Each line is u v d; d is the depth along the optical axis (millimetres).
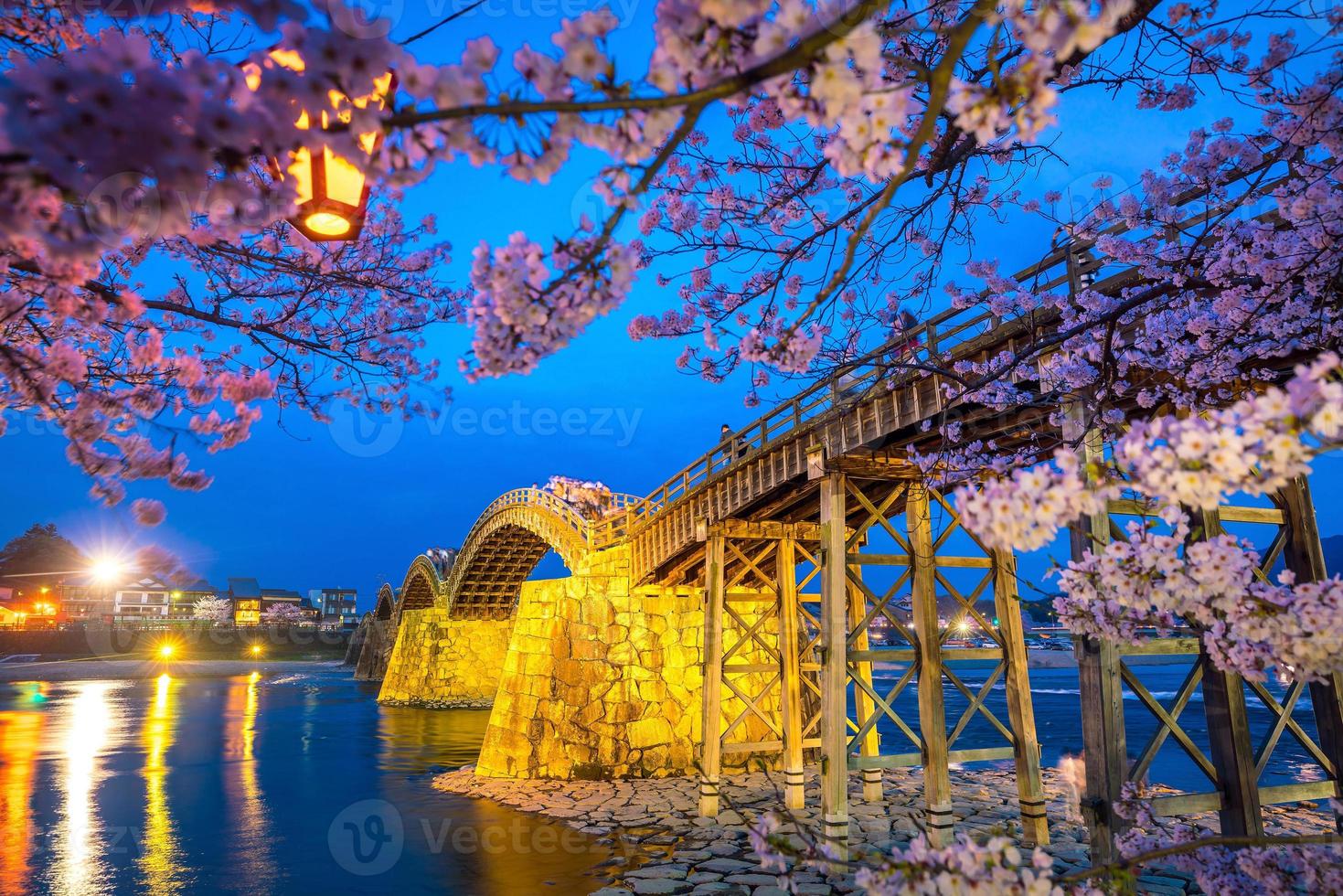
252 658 99062
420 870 16250
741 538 21266
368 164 2473
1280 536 10977
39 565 103938
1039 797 15070
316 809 21922
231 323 5320
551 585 27703
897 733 37344
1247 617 4062
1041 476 2973
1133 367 9125
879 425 14828
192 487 5578
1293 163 5715
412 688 52125
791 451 17578
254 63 2355
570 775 24906
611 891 14609
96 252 2396
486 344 2980
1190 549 4016
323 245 6340
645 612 26328
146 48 2125
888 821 18812
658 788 23453
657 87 2352
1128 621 5223
